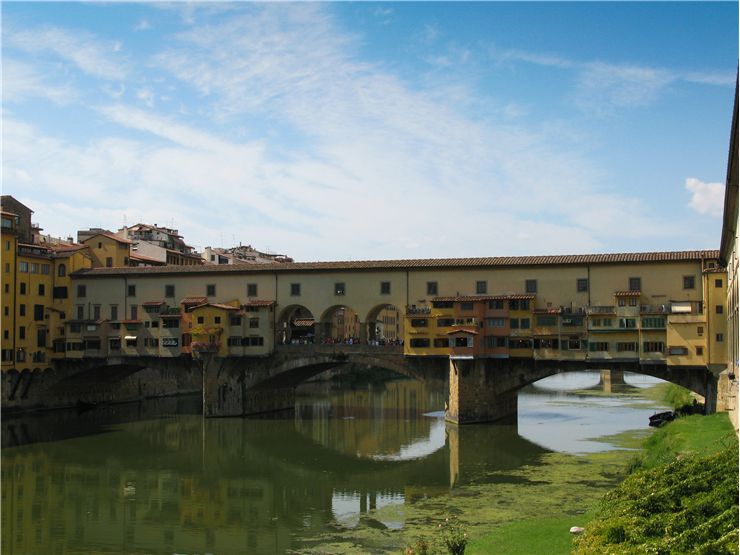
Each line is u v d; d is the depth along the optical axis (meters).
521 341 79.56
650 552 26.30
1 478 60.06
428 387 83.56
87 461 66.62
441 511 46.69
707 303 70.56
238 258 172.50
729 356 63.09
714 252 74.81
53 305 99.62
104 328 97.12
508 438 72.06
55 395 99.25
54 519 48.53
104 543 43.44
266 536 43.94
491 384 81.06
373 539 42.03
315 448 72.06
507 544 36.62
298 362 88.94
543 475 55.59
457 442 70.69
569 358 77.44
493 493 50.59
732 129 38.50
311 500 52.34
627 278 77.38
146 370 114.38
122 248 111.00
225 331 90.62
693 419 61.56
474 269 83.00
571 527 38.03
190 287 94.81
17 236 94.38
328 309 88.94
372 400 114.06
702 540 26.75
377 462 64.94
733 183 44.78
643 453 58.19
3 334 91.62
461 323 80.94
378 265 86.44
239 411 91.25
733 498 30.27
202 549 41.97
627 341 75.56
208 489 56.25
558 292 79.69
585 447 66.69
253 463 65.50
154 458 67.88
